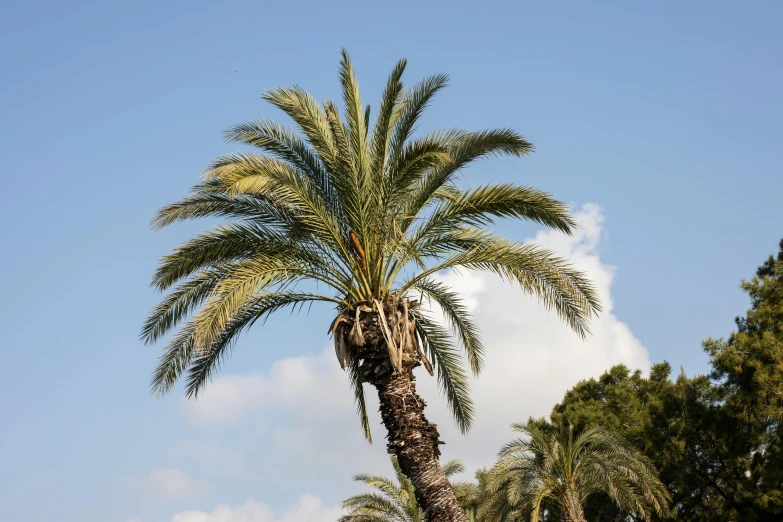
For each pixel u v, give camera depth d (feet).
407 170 43.09
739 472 83.51
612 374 126.93
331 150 44.83
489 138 43.52
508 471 84.23
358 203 44.47
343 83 45.29
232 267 43.73
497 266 46.21
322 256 45.60
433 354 53.21
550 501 88.84
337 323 45.06
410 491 104.99
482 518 90.33
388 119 44.57
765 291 90.68
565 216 43.57
